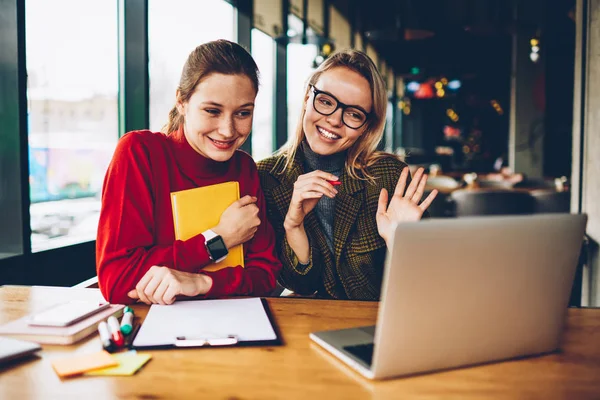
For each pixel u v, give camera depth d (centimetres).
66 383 79
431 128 2016
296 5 613
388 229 138
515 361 90
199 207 135
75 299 128
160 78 312
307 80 170
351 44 944
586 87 285
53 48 226
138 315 113
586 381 82
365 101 160
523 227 81
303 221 167
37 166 218
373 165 175
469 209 432
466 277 80
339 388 78
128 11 288
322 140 163
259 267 143
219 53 127
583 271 294
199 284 122
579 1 294
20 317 112
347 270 171
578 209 293
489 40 1078
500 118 1850
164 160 139
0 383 79
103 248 126
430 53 1232
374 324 108
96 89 266
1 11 196
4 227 207
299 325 108
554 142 930
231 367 86
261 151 563
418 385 80
